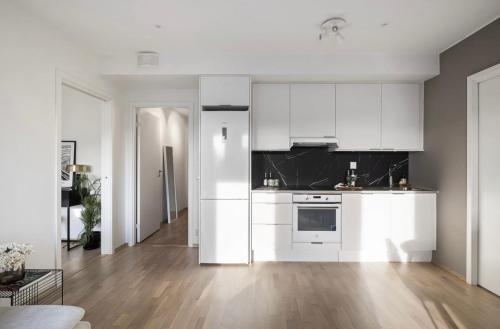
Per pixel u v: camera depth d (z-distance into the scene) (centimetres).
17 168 248
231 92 366
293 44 333
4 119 237
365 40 321
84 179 489
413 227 371
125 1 245
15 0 242
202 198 366
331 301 268
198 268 354
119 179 436
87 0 244
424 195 370
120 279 319
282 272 340
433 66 360
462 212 321
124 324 230
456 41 324
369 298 274
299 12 263
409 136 398
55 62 294
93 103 502
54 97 292
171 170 686
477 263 305
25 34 257
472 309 254
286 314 245
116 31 301
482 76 290
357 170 438
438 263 365
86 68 344
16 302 238
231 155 364
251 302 266
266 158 441
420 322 233
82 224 477
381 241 374
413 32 301
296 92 398
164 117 635
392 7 254
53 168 290
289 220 376
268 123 398
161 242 473
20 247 212
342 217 374
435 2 246
